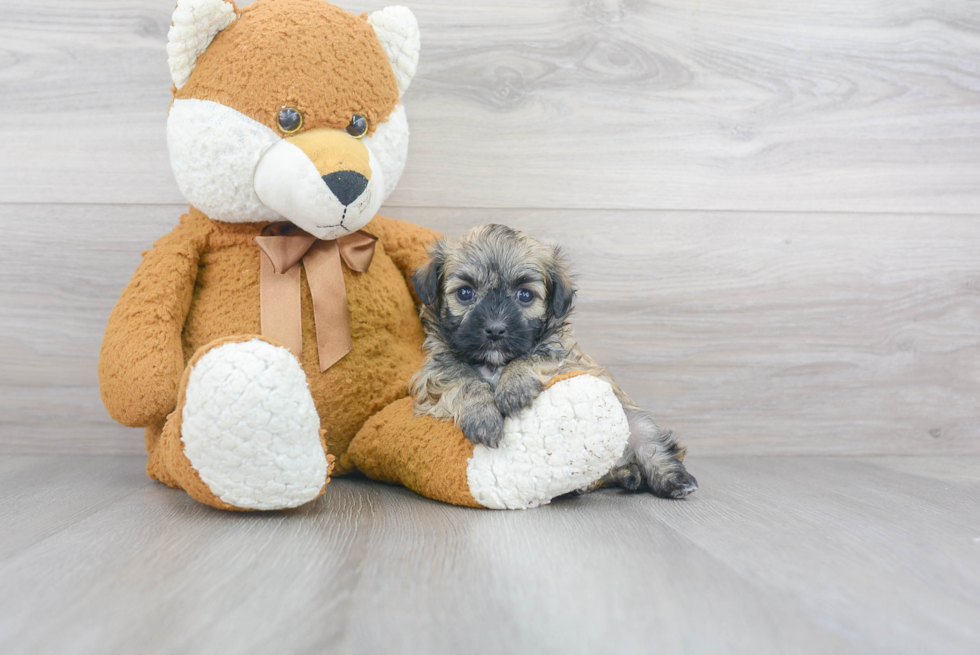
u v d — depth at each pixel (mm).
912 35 659
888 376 672
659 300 654
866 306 668
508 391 471
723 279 657
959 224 672
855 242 666
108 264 617
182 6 458
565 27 634
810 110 656
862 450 671
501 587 338
